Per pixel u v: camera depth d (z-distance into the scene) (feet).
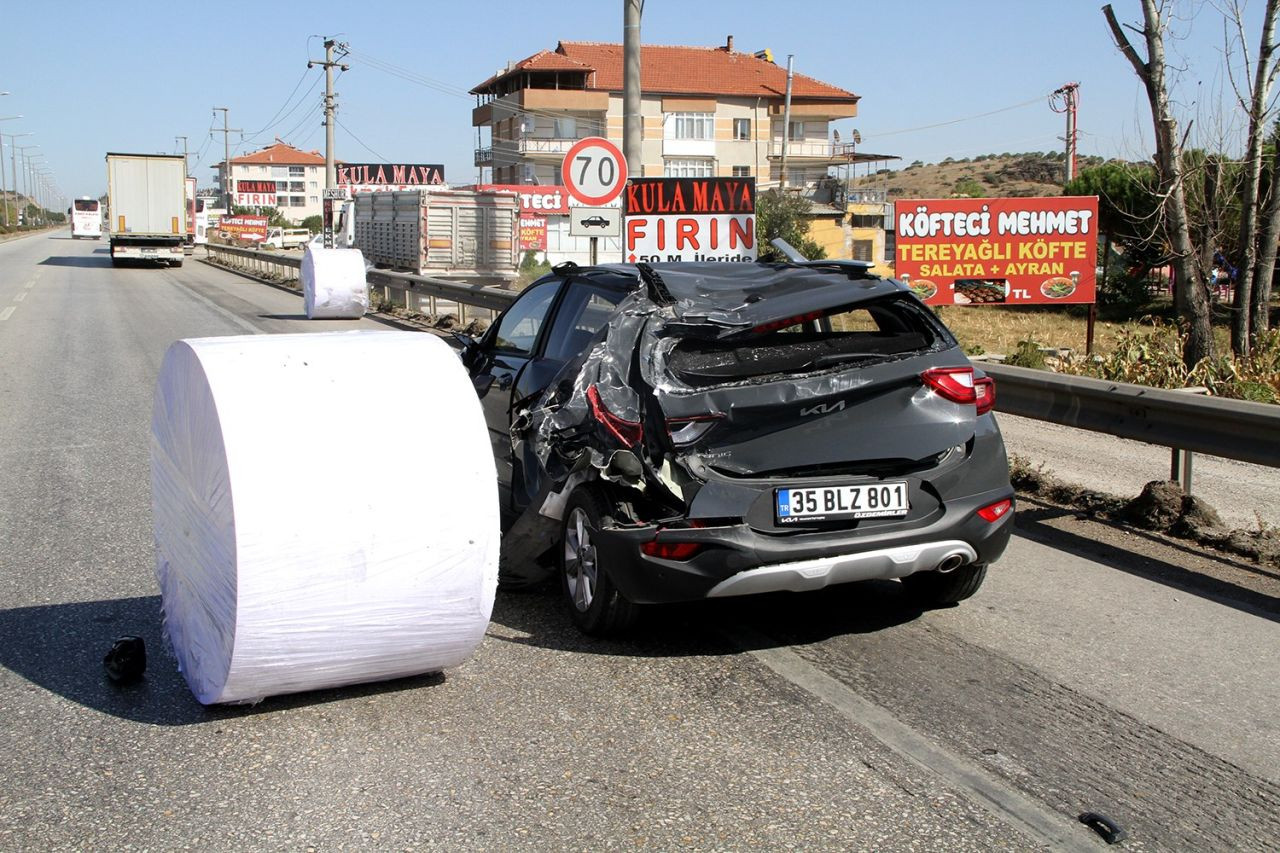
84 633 16.10
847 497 14.93
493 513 13.21
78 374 43.62
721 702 13.83
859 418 15.05
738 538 14.48
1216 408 19.48
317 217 362.33
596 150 38.24
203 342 13.34
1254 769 12.20
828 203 240.94
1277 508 23.52
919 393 15.38
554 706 13.67
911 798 11.44
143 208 145.07
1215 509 22.80
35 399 37.47
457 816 11.03
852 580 15.17
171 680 14.46
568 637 16.19
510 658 15.31
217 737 12.78
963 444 15.78
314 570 12.44
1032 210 46.70
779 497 14.69
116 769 12.00
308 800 11.34
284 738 12.77
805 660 15.25
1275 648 15.76
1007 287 47.19
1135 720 13.38
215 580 12.73
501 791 11.54
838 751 12.48
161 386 14.44
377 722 13.21
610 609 15.44
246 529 12.05
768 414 14.64
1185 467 22.30
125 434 31.37
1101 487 25.21
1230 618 16.99
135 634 16.11
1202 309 41.01
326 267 68.13
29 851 10.38
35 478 25.94
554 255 225.15
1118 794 11.59
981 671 14.88
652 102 266.16
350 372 13.05
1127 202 89.51
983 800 11.42
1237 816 11.19
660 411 14.42
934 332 15.83
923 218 47.14
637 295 15.58
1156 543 20.98
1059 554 20.34
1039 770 12.09
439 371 13.44
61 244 267.18
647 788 11.62
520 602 17.84
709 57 274.77
